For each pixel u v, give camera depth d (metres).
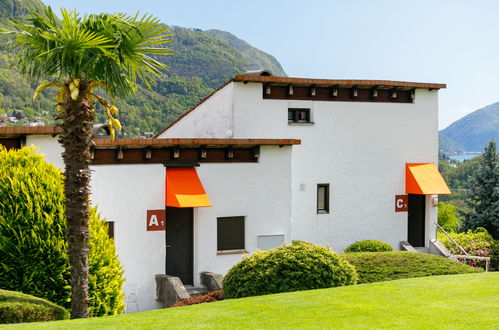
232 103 24.55
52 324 10.75
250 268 15.39
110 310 14.77
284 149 21.58
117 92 13.77
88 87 13.25
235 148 20.91
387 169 27.02
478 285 13.46
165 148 19.73
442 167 93.12
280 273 15.05
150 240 19.44
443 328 9.50
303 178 25.52
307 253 15.45
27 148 14.95
